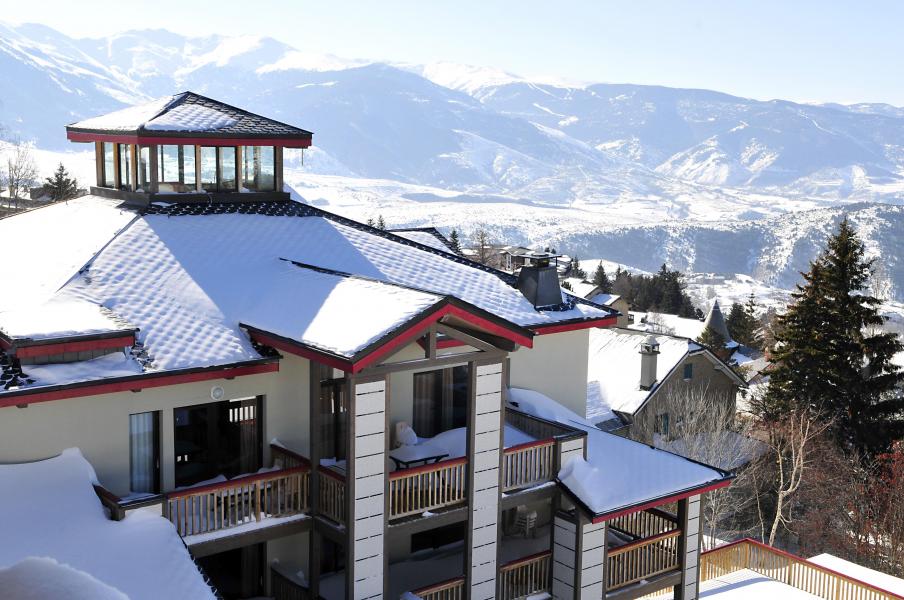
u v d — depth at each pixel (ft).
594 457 68.08
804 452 129.49
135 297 59.11
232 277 64.90
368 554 53.52
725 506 123.34
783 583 83.87
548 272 75.87
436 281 73.31
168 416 54.90
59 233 72.13
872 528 122.31
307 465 56.13
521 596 63.21
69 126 81.56
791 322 152.76
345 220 81.25
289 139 78.89
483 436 58.34
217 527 52.31
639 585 67.82
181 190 74.38
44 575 10.86
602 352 155.94
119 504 47.80
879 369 148.97
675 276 447.01
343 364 50.55
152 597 43.55
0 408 48.75
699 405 141.18
